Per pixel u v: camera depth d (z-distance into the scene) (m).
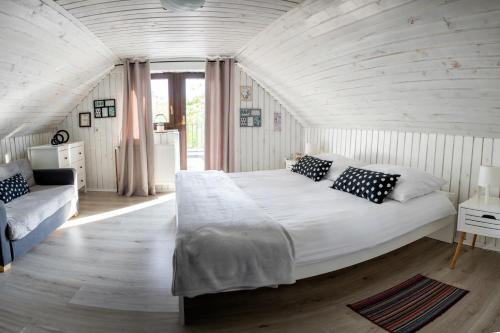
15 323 1.88
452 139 3.07
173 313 1.99
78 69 3.97
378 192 2.67
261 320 1.92
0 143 3.92
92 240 3.15
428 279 2.39
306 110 4.72
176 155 5.10
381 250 2.40
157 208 4.25
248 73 5.00
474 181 2.95
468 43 2.01
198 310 2.01
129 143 4.80
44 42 2.86
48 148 4.22
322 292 2.23
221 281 1.78
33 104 3.83
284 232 2.01
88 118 5.04
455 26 1.94
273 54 3.77
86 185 5.23
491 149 2.80
